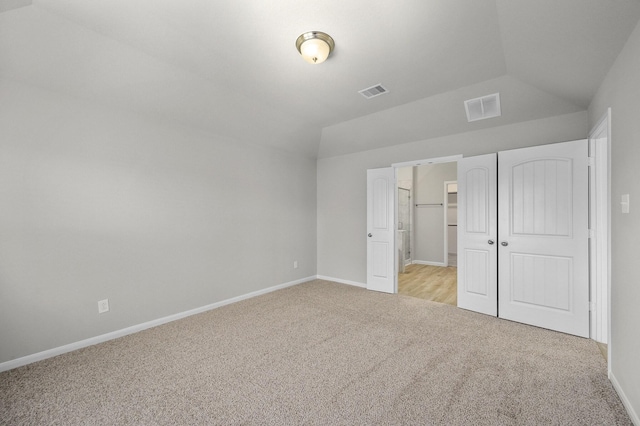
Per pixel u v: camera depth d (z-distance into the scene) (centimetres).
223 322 312
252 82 292
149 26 205
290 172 472
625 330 171
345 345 254
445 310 347
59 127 245
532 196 297
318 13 188
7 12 186
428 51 233
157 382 200
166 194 317
